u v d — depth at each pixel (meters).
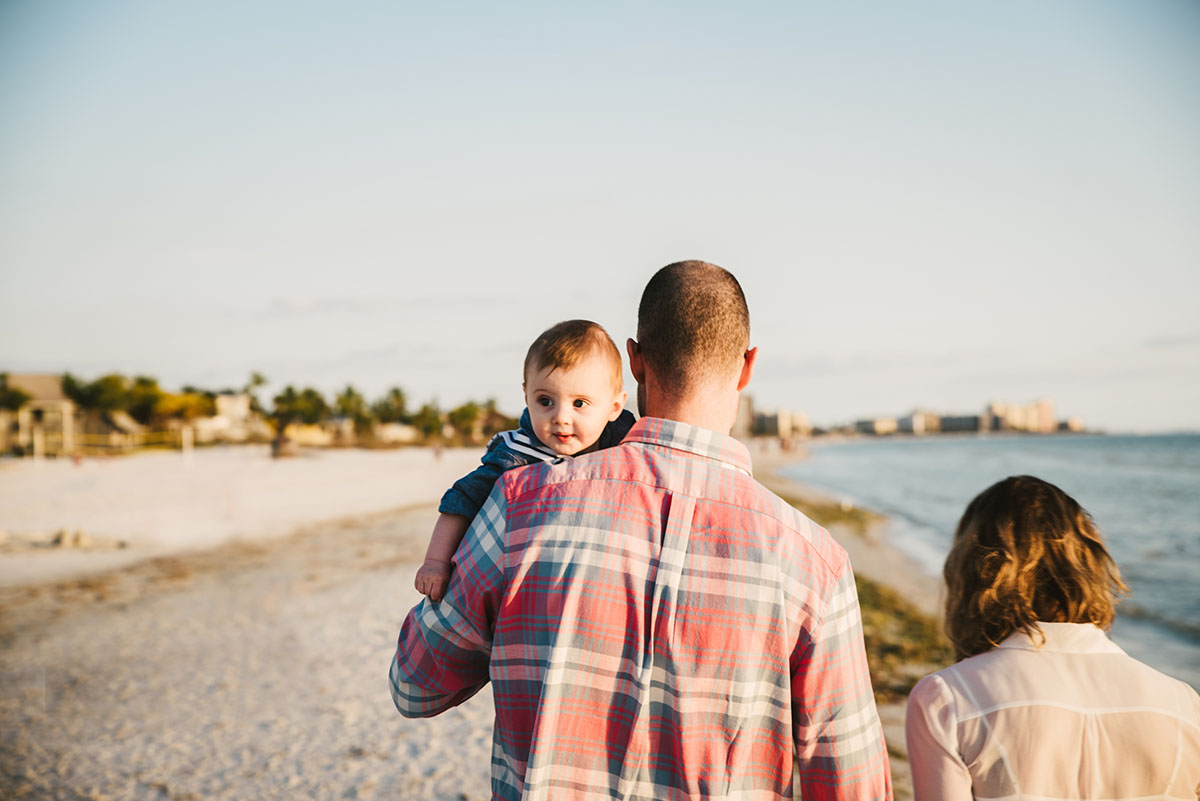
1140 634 9.91
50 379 71.50
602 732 1.49
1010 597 1.85
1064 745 1.71
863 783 1.56
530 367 1.92
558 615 1.50
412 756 5.65
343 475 37.72
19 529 18.91
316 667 7.80
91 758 5.68
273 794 5.07
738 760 1.48
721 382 1.64
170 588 12.00
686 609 1.48
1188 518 26.67
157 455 56.50
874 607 10.44
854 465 75.56
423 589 1.71
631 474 1.57
